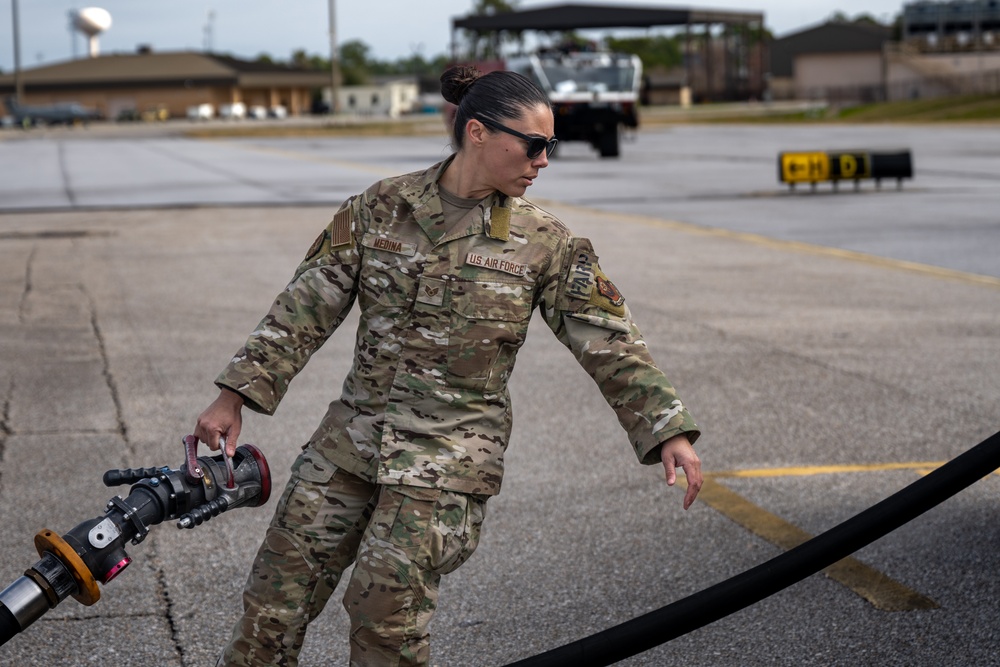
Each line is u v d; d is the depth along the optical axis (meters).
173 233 13.98
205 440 2.47
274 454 5.31
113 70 105.25
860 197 17.78
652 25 56.50
